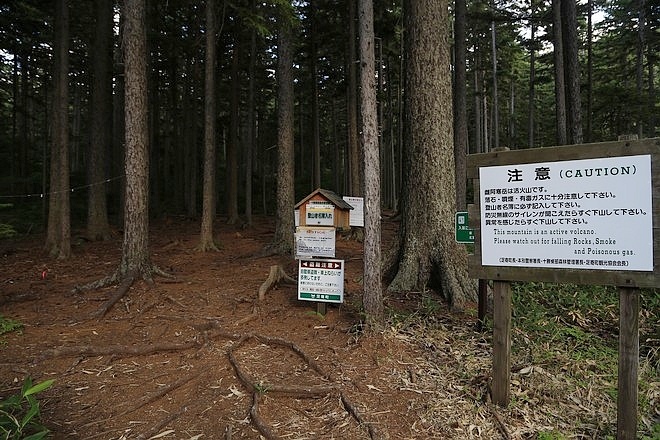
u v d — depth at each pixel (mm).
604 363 4438
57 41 10914
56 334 5379
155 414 3566
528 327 5215
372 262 4996
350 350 4609
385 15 16797
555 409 3590
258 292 6723
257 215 23781
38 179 23125
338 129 34500
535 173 3418
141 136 7465
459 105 12344
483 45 26172
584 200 3201
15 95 20234
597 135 24453
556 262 3324
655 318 5836
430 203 6547
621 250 3055
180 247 12289
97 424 3396
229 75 22172
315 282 5602
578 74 10141
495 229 3598
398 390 3840
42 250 11688
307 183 31234
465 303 5926
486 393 3742
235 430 3311
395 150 29031
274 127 32438
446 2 6754
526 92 33469
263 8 10773
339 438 3189
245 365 4395
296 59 19953
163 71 23578
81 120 31359
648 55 18859
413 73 6699
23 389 2771
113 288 7207
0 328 5379
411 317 5445
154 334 5352
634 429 3027
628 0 20672
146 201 7605
